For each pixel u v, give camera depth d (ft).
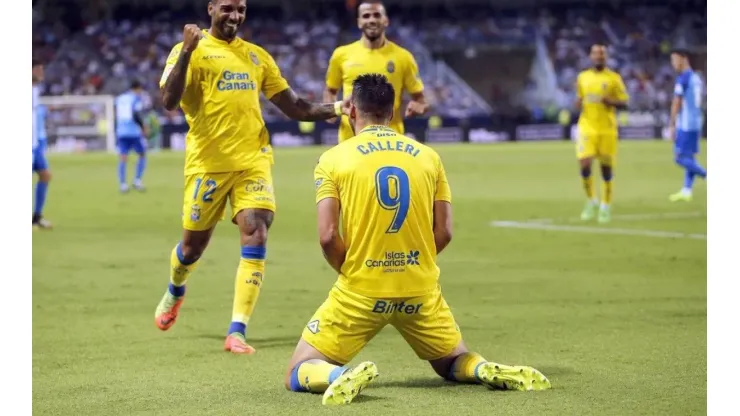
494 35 390.83
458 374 38.88
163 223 114.11
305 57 369.91
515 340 49.62
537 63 391.04
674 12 405.80
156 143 290.76
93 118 293.43
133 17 392.47
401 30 389.19
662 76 373.40
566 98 369.50
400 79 71.67
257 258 49.21
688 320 54.70
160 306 52.37
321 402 36.17
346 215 37.24
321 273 75.51
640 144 293.84
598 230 102.06
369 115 38.63
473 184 165.17
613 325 53.42
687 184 132.57
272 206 49.90
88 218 119.75
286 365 44.65
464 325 54.13
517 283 69.41
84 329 54.44
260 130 50.14
